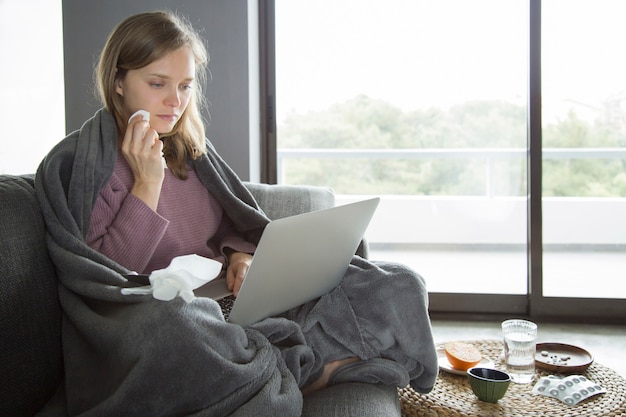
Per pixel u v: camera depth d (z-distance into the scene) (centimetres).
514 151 320
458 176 326
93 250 126
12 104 313
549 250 317
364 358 144
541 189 313
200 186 169
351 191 331
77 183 133
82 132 140
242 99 295
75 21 291
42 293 122
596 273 316
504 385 146
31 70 311
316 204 192
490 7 313
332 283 150
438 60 319
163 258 157
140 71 144
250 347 122
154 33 144
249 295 124
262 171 324
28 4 309
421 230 332
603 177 312
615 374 165
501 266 326
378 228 336
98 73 151
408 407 151
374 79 323
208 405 108
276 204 189
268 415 111
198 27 293
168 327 108
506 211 324
